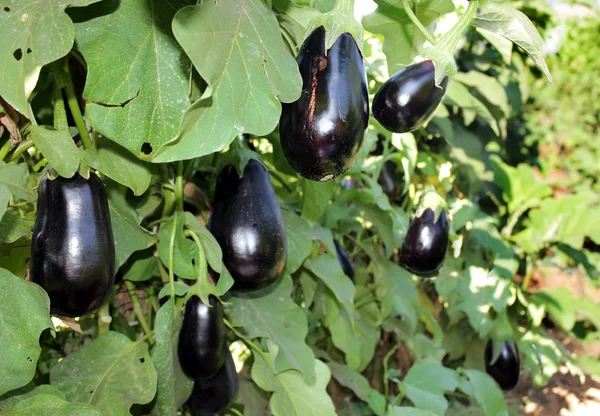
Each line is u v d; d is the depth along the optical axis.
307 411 0.91
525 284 2.21
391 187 1.72
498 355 1.77
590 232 2.17
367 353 1.48
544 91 3.32
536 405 2.98
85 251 0.54
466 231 2.00
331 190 1.00
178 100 0.56
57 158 0.53
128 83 0.54
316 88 0.50
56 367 0.70
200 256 0.74
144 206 0.76
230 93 0.47
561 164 3.45
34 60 0.49
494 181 2.18
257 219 0.72
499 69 2.15
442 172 1.92
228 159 0.75
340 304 1.25
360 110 0.50
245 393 1.10
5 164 0.60
